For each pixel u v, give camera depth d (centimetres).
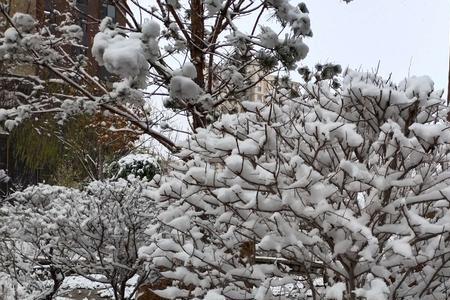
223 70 586
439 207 362
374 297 282
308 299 416
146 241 645
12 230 688
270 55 499
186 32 564
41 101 555
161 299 582
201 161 405
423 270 349
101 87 566
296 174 314
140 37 397
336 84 448
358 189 324
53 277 678
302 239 329
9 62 521
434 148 331
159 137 573
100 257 610
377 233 335
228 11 558
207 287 380
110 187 672
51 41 516
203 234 395
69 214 649
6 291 684
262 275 353
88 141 1397
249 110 402
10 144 2077
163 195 376
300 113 398
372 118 368
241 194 325
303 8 525
